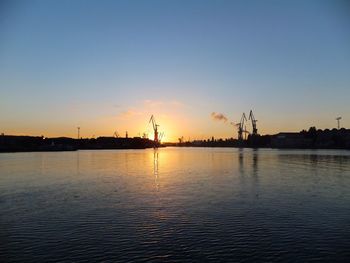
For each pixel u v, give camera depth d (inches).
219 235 871.7
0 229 938.7
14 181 2059.5
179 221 1015.0
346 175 2325.3
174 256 732.7
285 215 1083.3
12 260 718.5
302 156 5201.8
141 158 5132.9
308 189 1659.7
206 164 3622.0
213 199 1386.6
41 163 3818.9
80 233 895.7
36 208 1215.6
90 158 5103.3
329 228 928.9
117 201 1350.9
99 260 714.8
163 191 1622.8
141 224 983.6
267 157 5039.4
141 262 703.7
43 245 805.2
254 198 1403.8
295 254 738.2
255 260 708.7
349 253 741.9
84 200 1376.7
